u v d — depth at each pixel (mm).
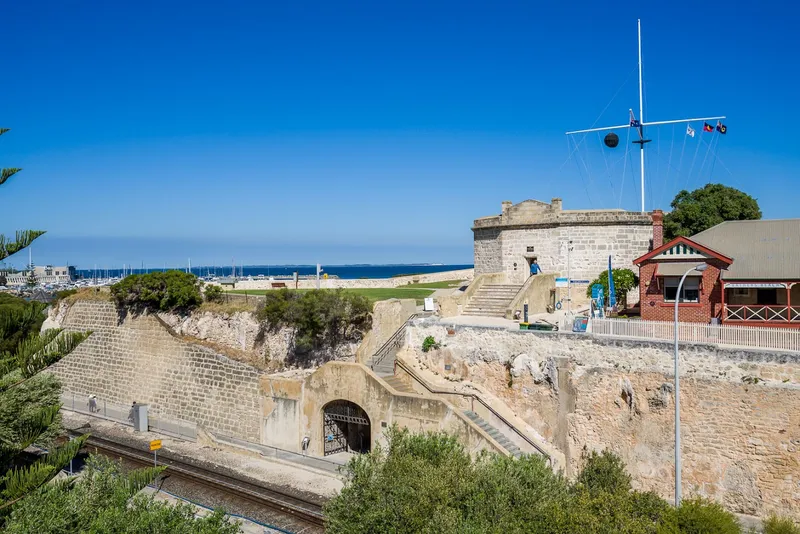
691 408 27344
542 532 18391
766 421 25750
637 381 28766
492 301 41594
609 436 29484
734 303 33031
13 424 27641
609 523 18359
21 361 19797
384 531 19250
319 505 27469
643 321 29312
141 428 39375
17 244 18938
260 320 43688
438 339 35406
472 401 31906
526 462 21984
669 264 32438
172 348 43188
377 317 42094
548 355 31375
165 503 18969
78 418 42969
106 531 16672
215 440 36312
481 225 47156
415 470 21047
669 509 20438
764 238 32688
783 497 25406
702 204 43000
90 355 48875
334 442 35531
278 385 36438
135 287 47062
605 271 41469
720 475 26688
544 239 43531
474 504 19281
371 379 32469
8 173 19359
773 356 25656
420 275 74125
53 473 19641
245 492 28859
